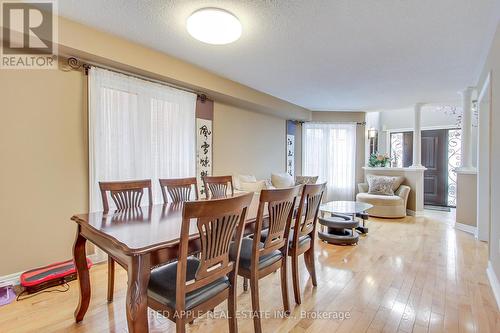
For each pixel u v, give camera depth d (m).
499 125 2.26
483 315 1.91
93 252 2.79
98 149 2.74
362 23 2.31
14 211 2.32
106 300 2.08
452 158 6.60
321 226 3.94
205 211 1.25
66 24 2.30
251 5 2.05
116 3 2.06
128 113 2.96
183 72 3.23
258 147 5.21
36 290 2.20
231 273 1.53
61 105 2.56
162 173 3.31
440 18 2.22
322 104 5.54
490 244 2.53
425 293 2.22
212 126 4.16
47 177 2.49
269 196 1.64
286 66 3.36
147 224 1.66
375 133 7.28
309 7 2.07
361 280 2.47
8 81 2.28
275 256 1.89
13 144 2.31
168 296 1.33
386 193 5.42
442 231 4.19
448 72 3.54
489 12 2.13
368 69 3.45
